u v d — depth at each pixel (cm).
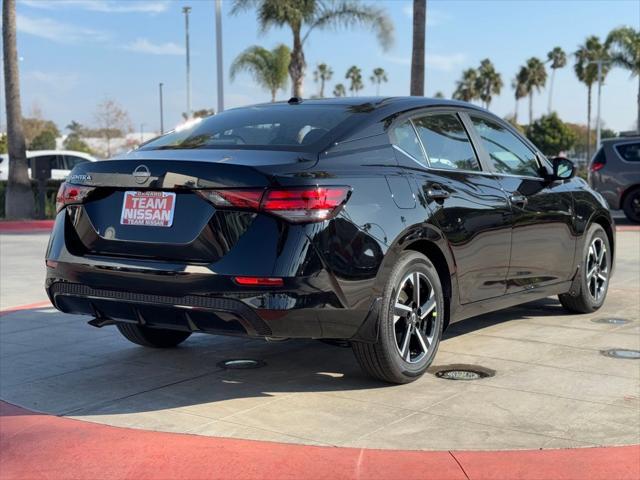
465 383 440
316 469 317
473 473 312
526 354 507
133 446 346
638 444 342
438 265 460
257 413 391
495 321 617
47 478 315
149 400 417
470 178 488
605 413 386
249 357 511
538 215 543
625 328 586
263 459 328
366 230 395
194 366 489
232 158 395
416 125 471
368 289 396
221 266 371
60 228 434
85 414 394
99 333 592
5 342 561
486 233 485
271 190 370
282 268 366
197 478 311
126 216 407
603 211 642
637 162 1606
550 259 566
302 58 2406
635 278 847
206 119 500
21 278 912
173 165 390
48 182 2197
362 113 450
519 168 552
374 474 312
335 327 387
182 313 388
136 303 398
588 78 7131
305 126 439
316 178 379
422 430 362
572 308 639
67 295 427
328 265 376
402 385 438
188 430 367
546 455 330
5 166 2350
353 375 462
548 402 404
